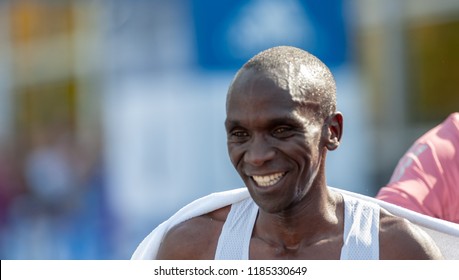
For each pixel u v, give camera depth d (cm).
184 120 1345
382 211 467
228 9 935
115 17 1575
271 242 464
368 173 1447
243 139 438
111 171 1534
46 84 1855
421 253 455
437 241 476
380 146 1488
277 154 430
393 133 1493
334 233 458
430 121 1484
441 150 601
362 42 1506
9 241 1744
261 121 427
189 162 1330
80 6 1758
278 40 926
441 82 1473
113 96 1570
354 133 1264
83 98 1742
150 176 1409
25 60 1920
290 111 427
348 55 931
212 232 486
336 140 454
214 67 944
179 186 1347
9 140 1892
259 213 473
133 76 1512
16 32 1933
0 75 1975
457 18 1450
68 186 1647
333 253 454
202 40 947
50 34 1858
